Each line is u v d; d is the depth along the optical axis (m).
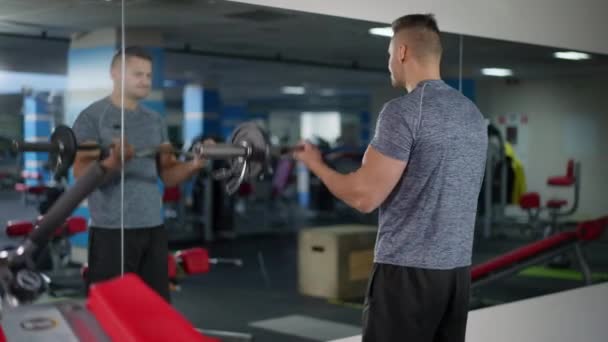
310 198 7.68
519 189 3.46
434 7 2.89
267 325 2.89
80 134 2.10
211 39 3.11
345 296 3.33
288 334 2.86
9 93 1.98
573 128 3.54
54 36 2.07
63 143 2.05
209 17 2.48
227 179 1.67
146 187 2.27
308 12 2.47
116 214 2.17
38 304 0.79
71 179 2.05
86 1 2.12
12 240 1.90
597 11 3.71
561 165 3.56
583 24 3.63
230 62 5.18
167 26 2.38
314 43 3.17
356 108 6.26
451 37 3.02
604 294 3.82
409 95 1.73
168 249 2.38
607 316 3.86
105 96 2.17
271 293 3.21
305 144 1.78
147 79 2.29
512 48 3.29
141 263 2.28
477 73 3.18
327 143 5.92
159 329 0.66
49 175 2.01
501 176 3.42
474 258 3.32
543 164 3.53
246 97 12.80
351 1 2.59
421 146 1.70
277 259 4.08
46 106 2.04
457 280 1.76
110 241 2.14
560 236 3.59
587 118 3.60
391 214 1.77
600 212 3.67
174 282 2.64
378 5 2.67
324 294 3.31
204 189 4.35
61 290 1.96
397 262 1.75
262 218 7.14
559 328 3.60
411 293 1.73
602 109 3.65
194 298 2.79
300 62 4.30
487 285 3.34
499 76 3.26
